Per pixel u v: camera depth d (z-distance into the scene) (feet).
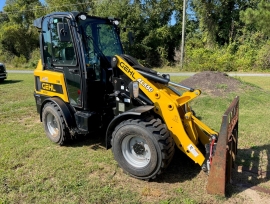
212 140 11.55
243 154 14.92
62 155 14.98
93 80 15.12
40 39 16.93
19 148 15.84
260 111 23.76
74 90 15.38
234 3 85.05
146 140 11.54
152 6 91.45
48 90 17.17
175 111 12.03
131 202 10.66
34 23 16.94
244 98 27.17
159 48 87.97
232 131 12.16
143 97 13.11
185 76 57.11
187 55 82.33
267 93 30.25
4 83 43.86
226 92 29.12
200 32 91.40
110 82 15.26
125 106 14.17
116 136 12.42
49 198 10.98
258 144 16.35
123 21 84.17
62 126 15.69
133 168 12.30
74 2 103.45
